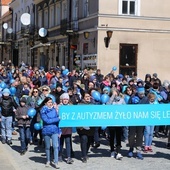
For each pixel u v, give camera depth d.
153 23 28.31
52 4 39.09
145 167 11.08
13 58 56.72
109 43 27.34
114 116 11.43
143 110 11.57
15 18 58.75
